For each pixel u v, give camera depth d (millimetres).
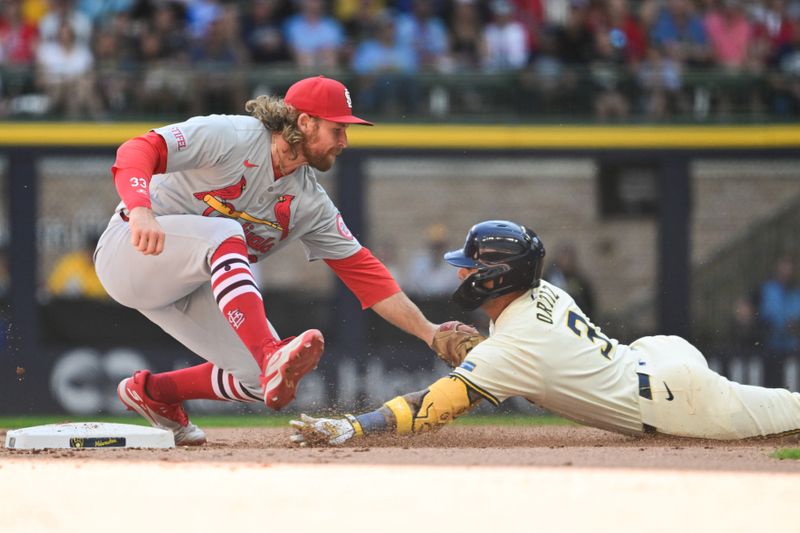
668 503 13367
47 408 41031
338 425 17938
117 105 41969
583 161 43094
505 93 42875
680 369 18859
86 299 41438
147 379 19344
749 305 43000
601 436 21312
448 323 19547
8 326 41125
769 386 42500
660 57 46344
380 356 41438
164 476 14844
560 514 12766
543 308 18344
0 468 15555
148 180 15688
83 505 13148
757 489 14117
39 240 41531
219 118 16672
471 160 42750
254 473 15023
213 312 18125
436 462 15930
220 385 18984
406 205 42875
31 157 41406
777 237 43094
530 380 18016
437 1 46906
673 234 43094
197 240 16625
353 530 12008
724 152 43031
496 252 18109
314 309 41938
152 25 45031
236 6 46469
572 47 46125
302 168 17875
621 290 43250
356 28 46219
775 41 48281
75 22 45438
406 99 42562
